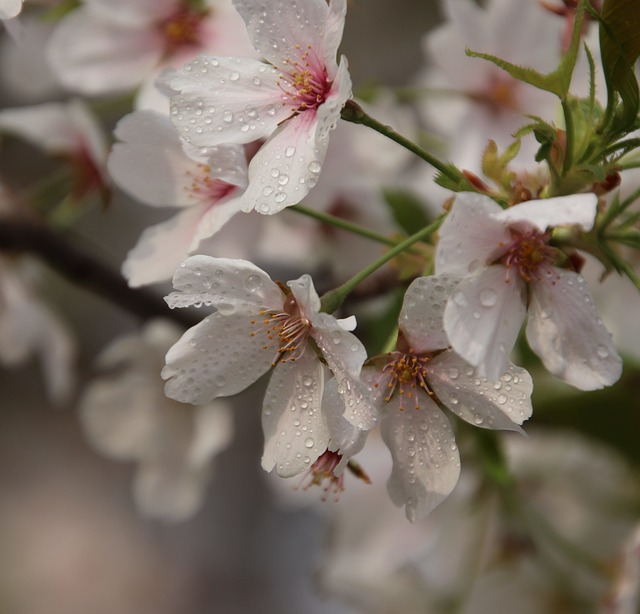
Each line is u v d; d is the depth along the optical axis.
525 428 0.39
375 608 0.39
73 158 0.38
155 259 0.32
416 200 0.39
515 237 0.30
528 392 0.30
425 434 0.30
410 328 0.30
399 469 0.30
